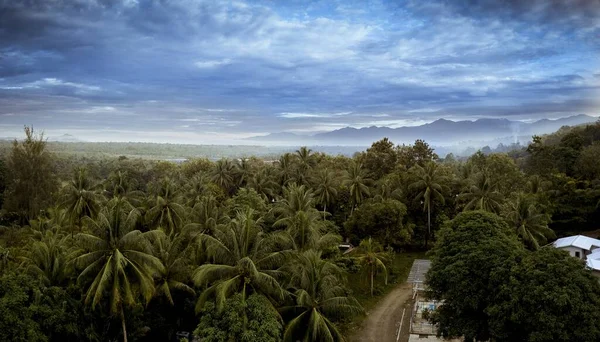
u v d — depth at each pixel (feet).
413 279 196.34
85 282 111.45
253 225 116.78
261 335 97.25
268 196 276.62
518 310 99.30
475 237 124.47
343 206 262.88
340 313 116.26
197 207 169.58
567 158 281.74
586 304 93.50
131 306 117.39
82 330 109.81
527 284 100.53
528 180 241.55
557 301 92.84
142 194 238.89
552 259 102.63
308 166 300.61
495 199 210.59
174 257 129.90
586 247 172.96
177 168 410.11
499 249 116.78
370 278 191.31
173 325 134.92
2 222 260.62
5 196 281.33
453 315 120.37
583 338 90.84
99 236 111.55
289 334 109.09
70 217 183.21
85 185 191.93
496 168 259.80
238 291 110.11
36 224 204.03
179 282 125.18
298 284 117.08
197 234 143.74
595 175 258.98
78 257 107.24
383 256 184.24
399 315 158.30
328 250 174.29
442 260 125.39
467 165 280.92
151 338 134.10
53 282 115.75
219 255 113.39
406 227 226.17
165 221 174.50
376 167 299.79
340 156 342.64
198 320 136.26
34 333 94.02
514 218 176.45
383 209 212.43
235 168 329.31
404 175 253.24
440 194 232.73
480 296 112.27
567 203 233.76
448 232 132.46
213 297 111.96
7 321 91.35
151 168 396.16
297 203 178.91
